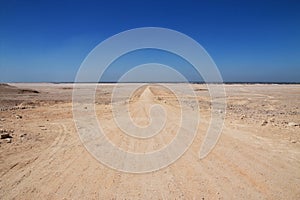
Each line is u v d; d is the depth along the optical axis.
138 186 6.34
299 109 25.73
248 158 8.31
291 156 8.48
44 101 32.19
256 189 6.02
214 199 5.61
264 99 38.72
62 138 11.48
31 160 8.24
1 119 16.28
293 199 5.55
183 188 6.18
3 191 6.00
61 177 6.87
